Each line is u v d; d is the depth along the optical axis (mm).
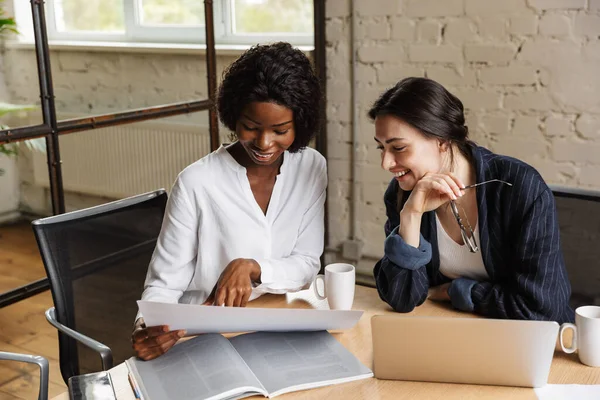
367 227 3230
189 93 3379
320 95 1479
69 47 3523
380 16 2982
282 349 1268
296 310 1243
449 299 1496
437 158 1410
